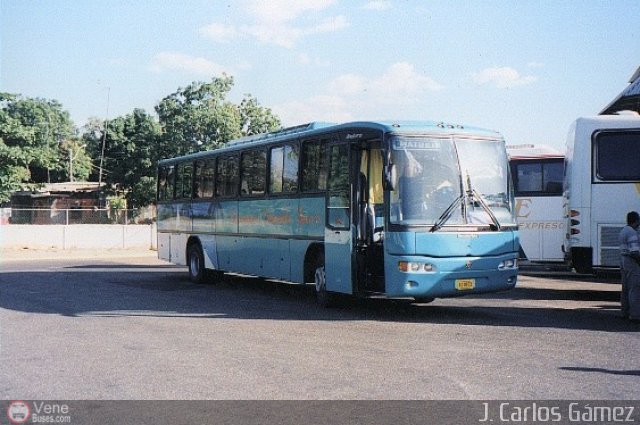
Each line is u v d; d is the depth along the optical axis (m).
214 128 42.47
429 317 12.10
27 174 42.88
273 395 6.87
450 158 11.73
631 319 11.47
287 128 15.23
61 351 9.24
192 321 11.77
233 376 7.68
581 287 17.89
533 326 10.98
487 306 13.72
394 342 9.63
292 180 14.41
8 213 39.88
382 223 12.16
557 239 21.17
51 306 14.00
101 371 8.02
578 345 9.30
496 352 8.87
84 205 50.38
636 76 21.64
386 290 11.45
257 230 15.88
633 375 7.56
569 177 14.84
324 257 13.24
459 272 11.41
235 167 17.00
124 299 15.16
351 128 12.45
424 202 11.44
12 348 9.48
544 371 7.77
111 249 39.09
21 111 64.25
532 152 21.72
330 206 12.94
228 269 17.30
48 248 38.16
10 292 16.83
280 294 16.19
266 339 9.94
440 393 6.88
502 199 12.03
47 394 7.05
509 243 11.95
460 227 11.50
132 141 47.84
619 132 14.11
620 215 14.00
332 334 10.33
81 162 66.12
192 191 19.33
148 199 45.56
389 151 11.45
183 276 21.70
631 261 11.45
